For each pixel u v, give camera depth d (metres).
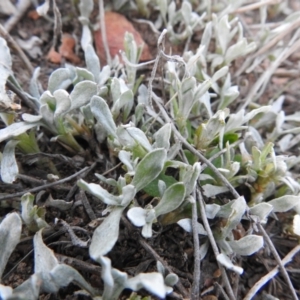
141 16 0.11
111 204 0.07
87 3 0.10
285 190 0.09
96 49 0.10
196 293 0.07
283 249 0.09
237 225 0.08
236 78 0.11
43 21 0.11
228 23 0.10
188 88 0.08
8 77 0.09
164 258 0.08
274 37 0.11
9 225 0.07
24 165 0.08
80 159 0.09
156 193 0.08
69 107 0.08
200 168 0.07
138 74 0.10
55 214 0.08
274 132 0.10
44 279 0.06
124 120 0.09
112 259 0.08
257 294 0.08
